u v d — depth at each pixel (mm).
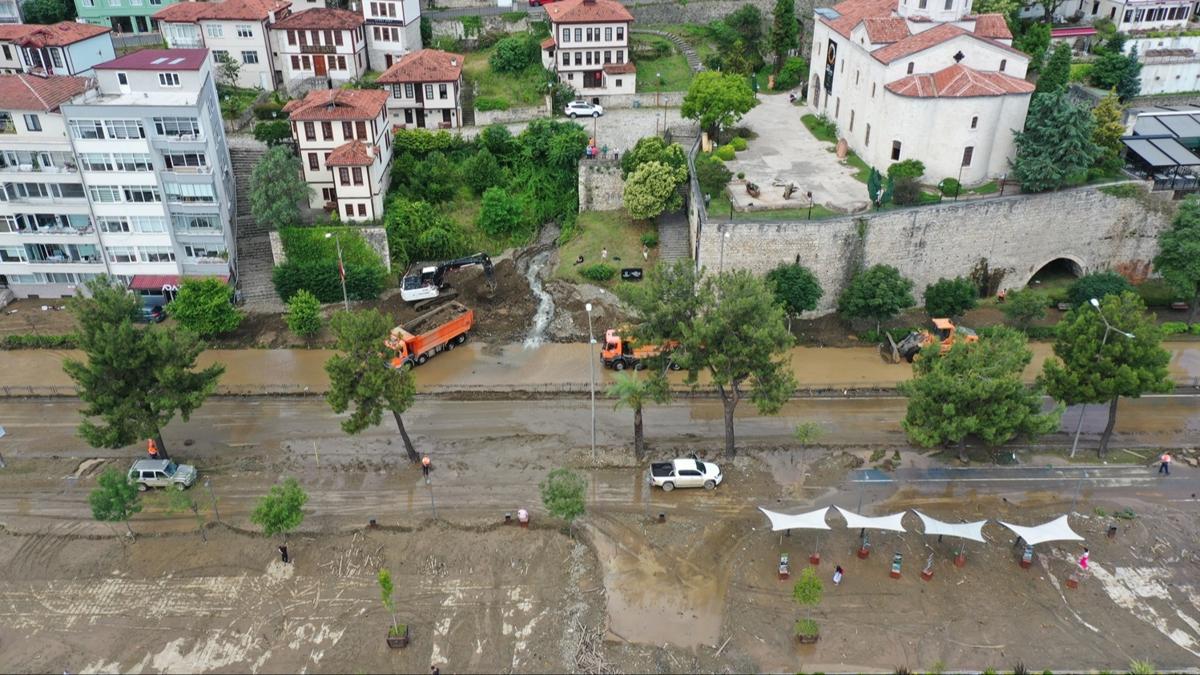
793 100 102312
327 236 76438
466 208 86625
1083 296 73188
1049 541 51375
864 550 50250
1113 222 76625
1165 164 76438
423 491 55469
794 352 71000
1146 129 84000
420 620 46500
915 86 75500
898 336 71625
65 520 53344
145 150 71312
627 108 98062
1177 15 103938
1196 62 97375
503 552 50688
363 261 78688
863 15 89375
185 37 98062
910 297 70500
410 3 100562
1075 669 43625
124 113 69625
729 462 57750
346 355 54625
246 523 52875
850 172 82000
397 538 51719
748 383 66562
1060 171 71812
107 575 49344
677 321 55344
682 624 46250
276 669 43969
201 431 61438
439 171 86250
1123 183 75250
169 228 74812
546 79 96062
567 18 95500
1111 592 48219
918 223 72812
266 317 75000
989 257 76125
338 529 52344
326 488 55688
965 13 81812
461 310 72625
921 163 76875
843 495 54719
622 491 55438
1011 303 71562
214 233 75312
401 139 89062
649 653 44656
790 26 104062
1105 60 94438
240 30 96688
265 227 82375
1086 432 61188
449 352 71000
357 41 96750
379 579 43625
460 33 106875
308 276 75500
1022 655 44375
